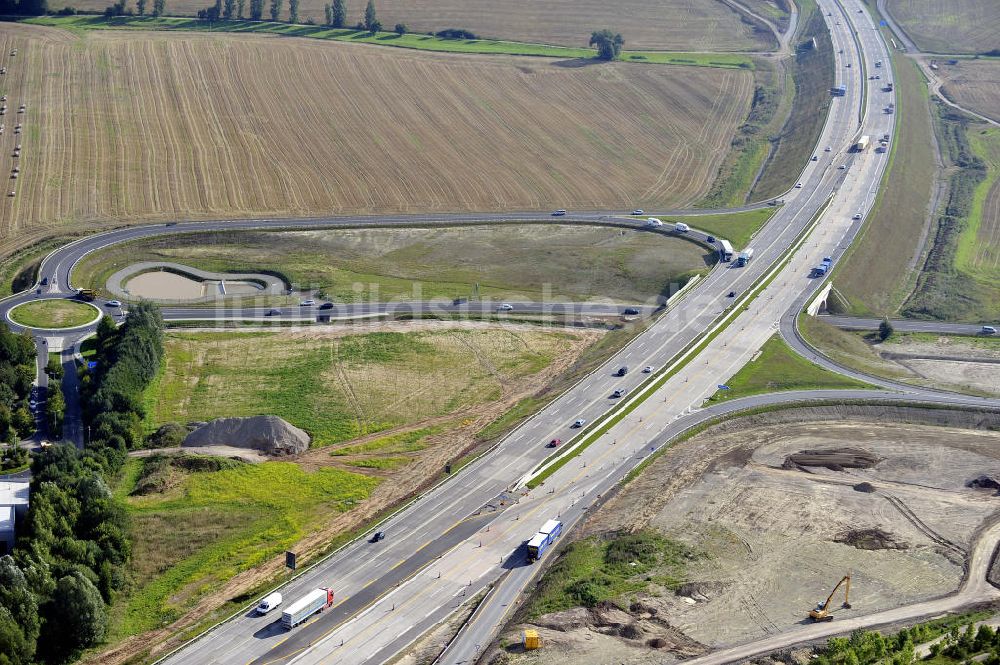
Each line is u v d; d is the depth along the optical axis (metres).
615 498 149.88
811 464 158.75
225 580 133.50
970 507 146.88
